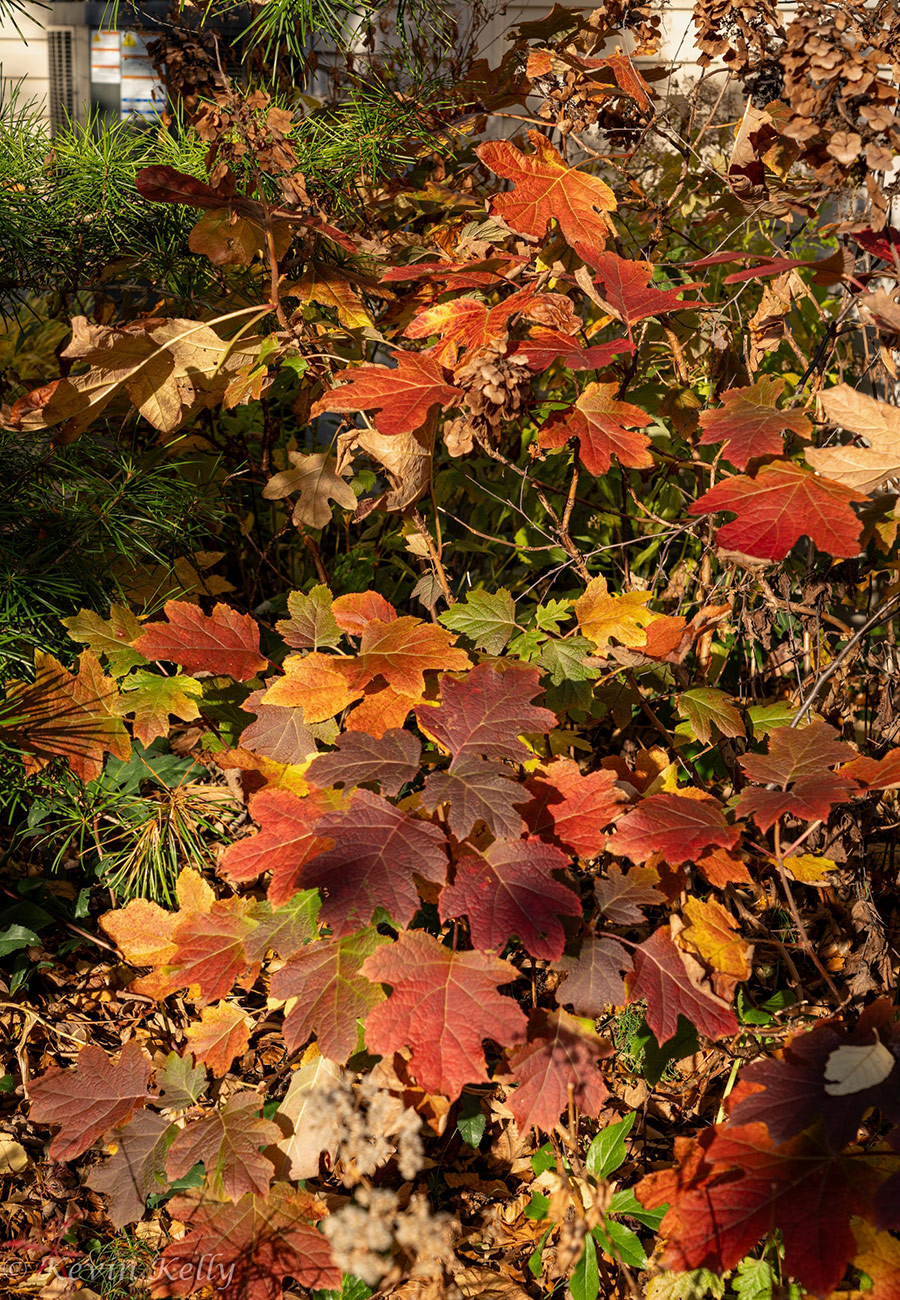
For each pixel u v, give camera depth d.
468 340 1.74
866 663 2.18
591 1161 1.64
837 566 2.06
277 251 1.95
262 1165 1.53
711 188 2.28
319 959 1.53
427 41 2.41
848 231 1.63
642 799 1.68
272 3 2.12
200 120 1.86
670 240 2.61
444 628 1.78
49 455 1.96
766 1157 1.40
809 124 1.57
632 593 1.79
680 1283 1.54
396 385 1.66
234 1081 1.85
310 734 1.68
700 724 1.77
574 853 1.56
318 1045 1.54
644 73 2.15
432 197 2.22
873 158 1.54
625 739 2.25
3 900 2.05
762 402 1.65
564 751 1.85
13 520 1.98
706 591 2.06
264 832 1.57
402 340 2.25
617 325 2.17
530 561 2.34
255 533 2.46
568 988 1.52
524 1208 1.71
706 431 1.61
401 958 1.48
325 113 2.32
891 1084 1.38
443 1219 1.36
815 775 1.57
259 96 1.90
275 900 1.51
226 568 2.54
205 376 1.89
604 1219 1.57
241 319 2.09
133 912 1.71
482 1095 1.83
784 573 2.05
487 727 1.54
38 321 2.43
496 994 1.45
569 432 1.66
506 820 1.46
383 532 2.50
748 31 1.80
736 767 1.97
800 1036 1.45
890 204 1.66
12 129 2.27
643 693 2.06
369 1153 1.40
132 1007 1.97
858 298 1.70
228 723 1.96
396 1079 1.53
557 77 1.99
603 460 1.63
